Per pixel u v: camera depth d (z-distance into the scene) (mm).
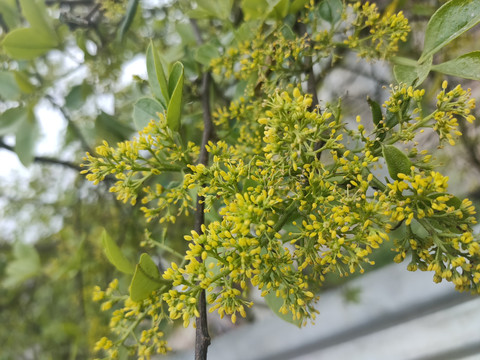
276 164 128
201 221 145
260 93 191
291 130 127
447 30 150
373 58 173
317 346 295
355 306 283
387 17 169
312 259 128
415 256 132
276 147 128
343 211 121
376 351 268
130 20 214
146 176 154
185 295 128
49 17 240
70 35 261
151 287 146
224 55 215
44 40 240
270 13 192
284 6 190
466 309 243
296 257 134
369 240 120
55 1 260
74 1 263
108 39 266
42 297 461
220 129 209
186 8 283
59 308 460
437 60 266
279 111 126
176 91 149
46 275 398
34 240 455
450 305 253
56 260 377
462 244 123
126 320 156
